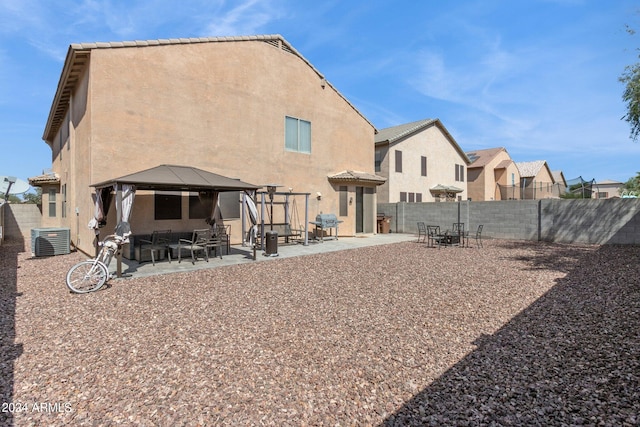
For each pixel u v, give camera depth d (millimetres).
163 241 10336
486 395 2873
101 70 9867
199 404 2781
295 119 15438
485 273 8148
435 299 5914
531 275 7816
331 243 14648
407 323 4715
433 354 3711
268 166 14273
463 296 6098
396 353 3750
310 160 16062
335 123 17375
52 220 16391
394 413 2648
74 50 9531
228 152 12812
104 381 3146
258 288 6723
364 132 19062
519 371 3287
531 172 37875
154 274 7977
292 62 15289
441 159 27391
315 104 16328
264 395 2918
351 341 4094
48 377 3213
